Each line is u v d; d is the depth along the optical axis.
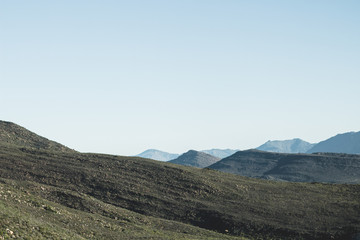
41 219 45.31
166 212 79.44
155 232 59.34
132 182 92.12
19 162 92.44
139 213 77.12
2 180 67.50
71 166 95.94
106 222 56.88
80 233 46.34
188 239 56.69
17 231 35.97
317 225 75.12
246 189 98.19
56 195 68.12
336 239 68.62
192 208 82.50
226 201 88.38
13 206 46.06
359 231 70.00
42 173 88.06
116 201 80.81
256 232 72.69
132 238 50.38
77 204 65.94
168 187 93.00
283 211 83.06
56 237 38.69
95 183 87.75
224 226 75.12
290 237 70.31
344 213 81.50
